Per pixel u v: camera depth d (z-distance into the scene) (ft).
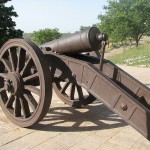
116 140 12.85
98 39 13.19
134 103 10.69
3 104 14.76
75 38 13.70
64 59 13.74
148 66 46.88
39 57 12.76
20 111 14.28
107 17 149.59
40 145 12.06
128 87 13.37
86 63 12.78
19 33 78.33
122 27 135.54
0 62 14.92
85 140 12.71
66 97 17.87
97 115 16.39
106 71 14.05
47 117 15.71
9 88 13.96
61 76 13.96
